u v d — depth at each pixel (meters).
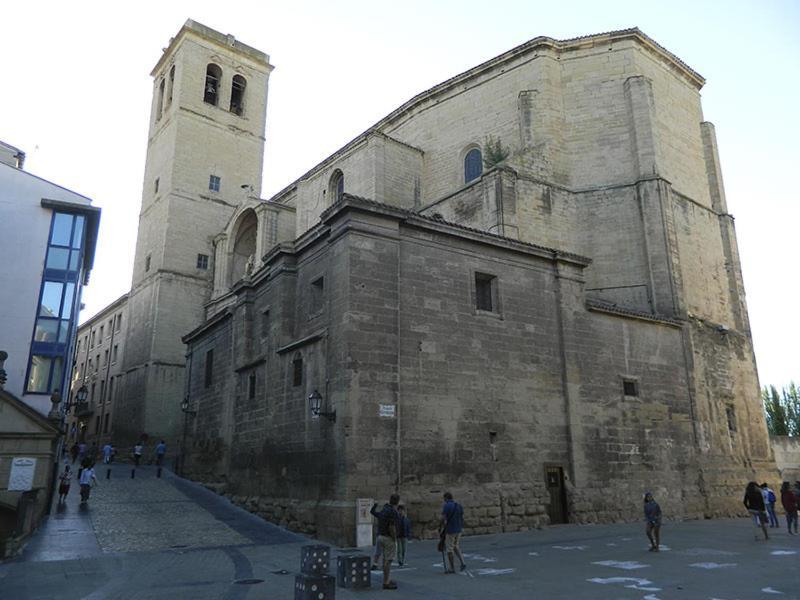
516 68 34.91
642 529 20.64
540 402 21.92
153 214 49.91
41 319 28.16
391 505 12.18
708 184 36.06
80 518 20.86
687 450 25.84
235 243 44.88
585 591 10.93
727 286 34.16
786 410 57.03
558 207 31.16
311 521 18.14
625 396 24.38
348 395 17.73
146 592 11.27
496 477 20.05
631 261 30.50
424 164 37.88
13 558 15.12
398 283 19.59
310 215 39.72
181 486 28.84
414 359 19.36
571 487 21.69
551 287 23.64
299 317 22.31
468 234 21.45
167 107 52.69
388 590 11.16
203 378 32.00
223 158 51.66
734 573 12.71
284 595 10.80
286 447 20.81
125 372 48.16
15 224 28.89
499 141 33.28
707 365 29.91
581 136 33.00
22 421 20.81
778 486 30.61
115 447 46.69
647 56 34.62
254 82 55.81
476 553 15.57
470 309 21.12
